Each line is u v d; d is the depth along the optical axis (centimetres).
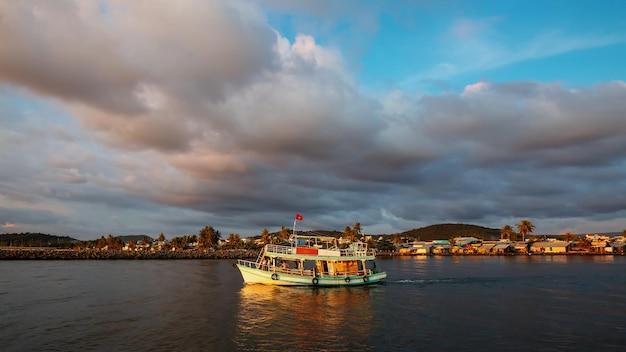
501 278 7238
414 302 4619
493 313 3994
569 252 18875
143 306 4334
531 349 2784
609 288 5816
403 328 3372
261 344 2889
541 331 3269
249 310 4119
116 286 6072
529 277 7425
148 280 7000
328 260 5825
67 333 3177
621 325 3475
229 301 4659
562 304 4500
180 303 4525
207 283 6538
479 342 2953
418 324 3516
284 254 5719
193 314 3909
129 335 3119
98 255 15388
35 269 9394
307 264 7312
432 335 3145
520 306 4378
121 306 4328
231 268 10369
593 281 6738
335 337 3081
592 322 3591
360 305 4416
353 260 6016
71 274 8050
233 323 3538
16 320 3622
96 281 6756
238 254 18138
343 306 4353
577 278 7225
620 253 18788
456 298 4906
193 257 17062
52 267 10162
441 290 5622
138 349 2761
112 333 3180
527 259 15138
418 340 3002
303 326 3434
